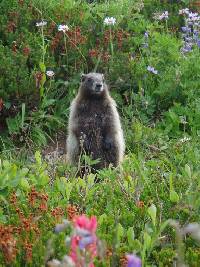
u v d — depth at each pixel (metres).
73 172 9.03
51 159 10.34
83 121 10.61
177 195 6.89
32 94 11.91
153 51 13.47
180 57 13.21
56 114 12.20
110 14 14.01
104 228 6.39
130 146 11.35
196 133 11.42
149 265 5.77
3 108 11.81
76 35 12.98
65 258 4.30
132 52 13.34
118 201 7.12
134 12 15.12
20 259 5.79
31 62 12.48
